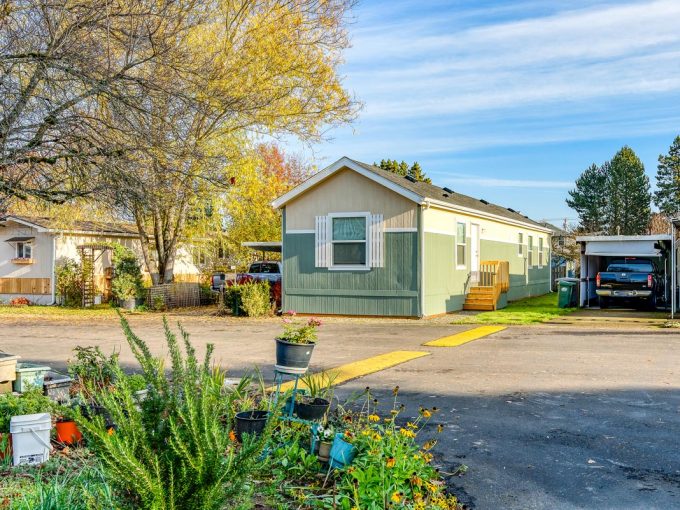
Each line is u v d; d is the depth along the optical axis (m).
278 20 19.03
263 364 10.13
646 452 5.42
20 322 18.75
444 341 12.82
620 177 62.25
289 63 19.19
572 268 39.00
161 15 8.59
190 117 9.55
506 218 24.30
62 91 8.00
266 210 26.70
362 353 11.23
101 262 27.08
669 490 4.55
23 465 4.75
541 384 8.30
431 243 18.20
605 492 4.53
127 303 23.17
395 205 17.80
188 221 23.86
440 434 6.00
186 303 23.88
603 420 6.46
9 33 7.83
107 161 7.99
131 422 3.18
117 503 3.14
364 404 7.11
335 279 18.55
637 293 19.27
